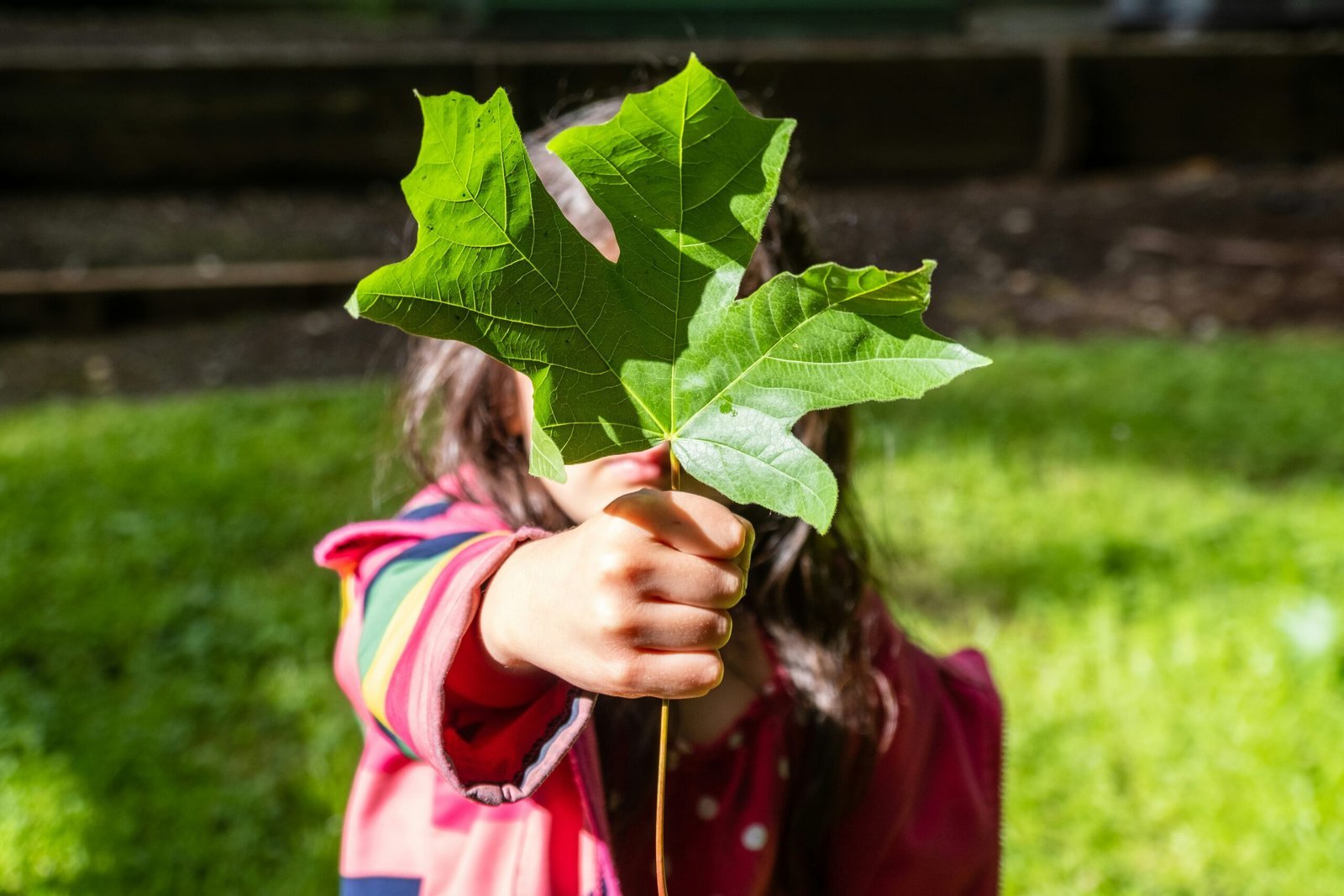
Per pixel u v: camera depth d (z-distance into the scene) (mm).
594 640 794
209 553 3553
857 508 1892
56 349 5918
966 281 6891
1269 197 8328
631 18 11328
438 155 675
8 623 3166
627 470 1336
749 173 739
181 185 7930
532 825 1396
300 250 7004
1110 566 3475
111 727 2754
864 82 8609
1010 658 3004
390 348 5922
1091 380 5070
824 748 1581
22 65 7586
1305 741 2707
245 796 2541
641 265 734
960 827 1681
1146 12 11398
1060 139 8812
